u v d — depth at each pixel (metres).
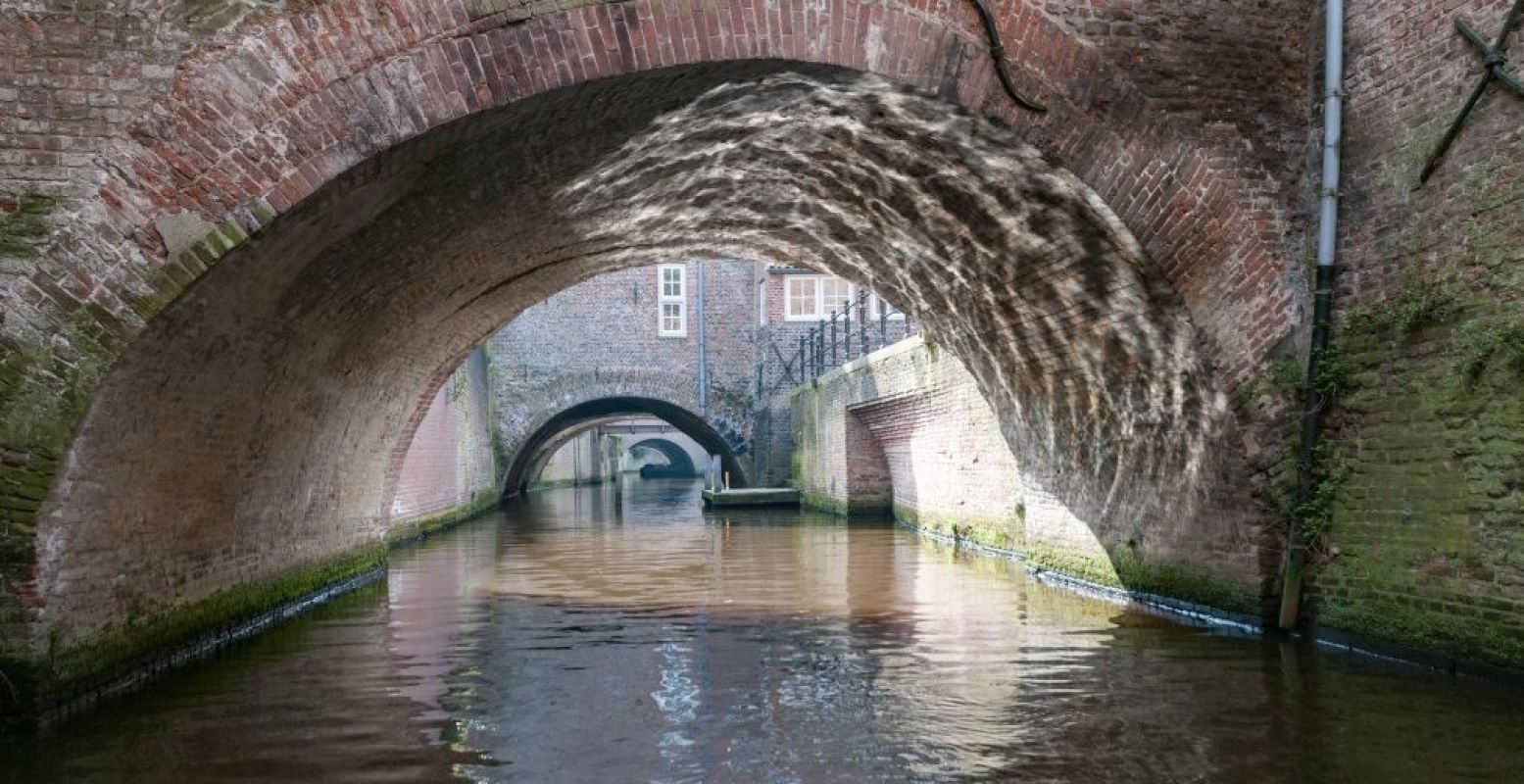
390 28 6.84
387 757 5.98
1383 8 7.94
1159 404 9.66
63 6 6.59
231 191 6.65
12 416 6.37
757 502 27.98
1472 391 7.09
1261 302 8.41
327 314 9.50
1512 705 6.45
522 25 7.00
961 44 7.81
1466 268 7.22
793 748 6.00
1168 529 10.12
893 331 28.17
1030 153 8.20
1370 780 5.28
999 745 5.99
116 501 7.21
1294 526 8.41
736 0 7.32
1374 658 7.79
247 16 6.71
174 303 6.69
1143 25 8.23
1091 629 9.31
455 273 10.88
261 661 8.64
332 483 12.59
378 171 7.17
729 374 30.22
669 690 7.41
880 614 10.40
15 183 6.50
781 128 8.85
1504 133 7.01
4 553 6.34
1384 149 7.91
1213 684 7.20
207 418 8.37
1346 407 8.11
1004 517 15.44
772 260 13.80
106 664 7.35
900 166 9.27
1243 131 8.40
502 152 7.93
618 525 22.97
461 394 24.48
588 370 29.91
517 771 5.68
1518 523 6.76
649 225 11.45
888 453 22.97
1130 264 8.70
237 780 5.62
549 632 9.76
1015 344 11.48
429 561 16.34
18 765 5.87
